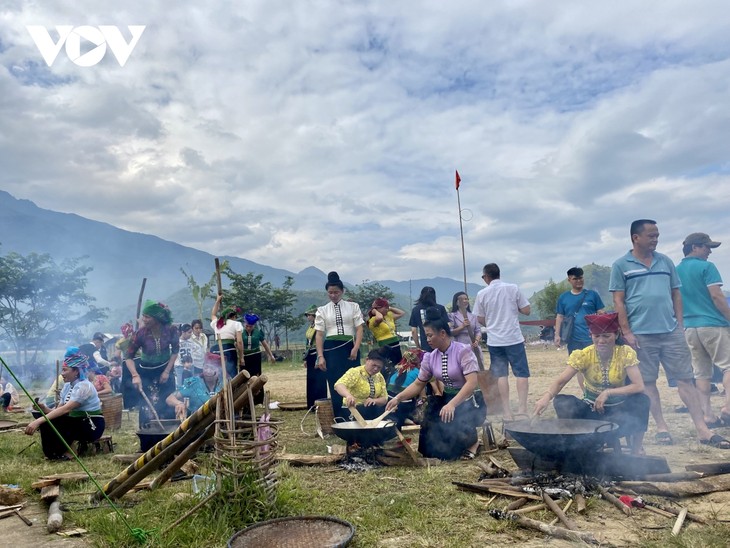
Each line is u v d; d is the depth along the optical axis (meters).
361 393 6.65
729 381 6.62
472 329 8.66
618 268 6.23
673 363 6.04
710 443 5.88
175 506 4.21
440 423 5.79
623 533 3.58
